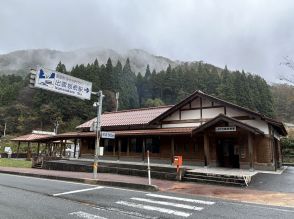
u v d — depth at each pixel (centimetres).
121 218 673
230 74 8006
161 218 683
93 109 6762
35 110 7094
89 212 725
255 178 1400
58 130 6384
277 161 2136
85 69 7156
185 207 814
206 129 1762
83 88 1319
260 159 1791
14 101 7606
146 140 2370
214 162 1938
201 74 8438
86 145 2795
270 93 5659
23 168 2127
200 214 730
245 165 1823
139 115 2633
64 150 3722
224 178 1323
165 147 2239
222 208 807
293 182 1295
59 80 1207
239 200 945
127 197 958
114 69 7906
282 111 4250
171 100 8488
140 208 786
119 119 2675
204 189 1173
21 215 686
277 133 2211
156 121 2259
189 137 2123
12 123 6825
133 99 7825
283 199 960
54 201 862
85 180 1373
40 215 686
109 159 2555
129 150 2456
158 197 975
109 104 6931
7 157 3872
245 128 1612
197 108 2127
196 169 1625
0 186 1168
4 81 9419
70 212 722
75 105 6825
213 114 2038
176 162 1458
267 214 742
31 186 1176
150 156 2308
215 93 7312
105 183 1299
